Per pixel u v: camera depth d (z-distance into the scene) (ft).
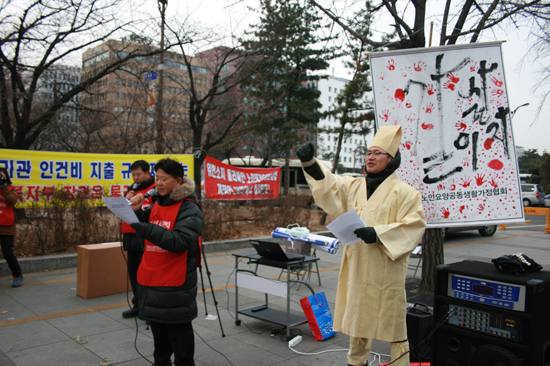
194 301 9.09
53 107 36.01
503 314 7.56
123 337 12.73
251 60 44.42
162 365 9.66
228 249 29.35
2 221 17.57
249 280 13.96
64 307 15.61
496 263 8.14
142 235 8.12
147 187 14.20
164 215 9.14
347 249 9.00
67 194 24.17
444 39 18.12
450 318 8.40
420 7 17.94
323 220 40.55
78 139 61.00
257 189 36.73
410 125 12.92
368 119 50.96
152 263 8.91
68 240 24.08
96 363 10.83
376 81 13.32
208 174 33.17
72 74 41.68
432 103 12.68
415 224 8.29
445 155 12.51
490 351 7.64
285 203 38.06
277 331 13.64
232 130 52.16
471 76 12.25
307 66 56.75
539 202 95.04
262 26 44.09
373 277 8.46
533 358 7.18
